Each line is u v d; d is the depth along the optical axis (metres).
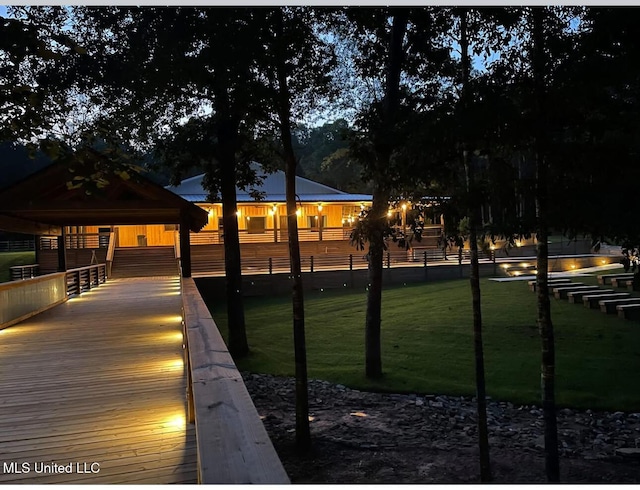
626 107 4.18
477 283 5.57
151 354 6.95
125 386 5.46
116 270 21.88
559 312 13.86
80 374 5.96
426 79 7.18
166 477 3.40
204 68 7.09
